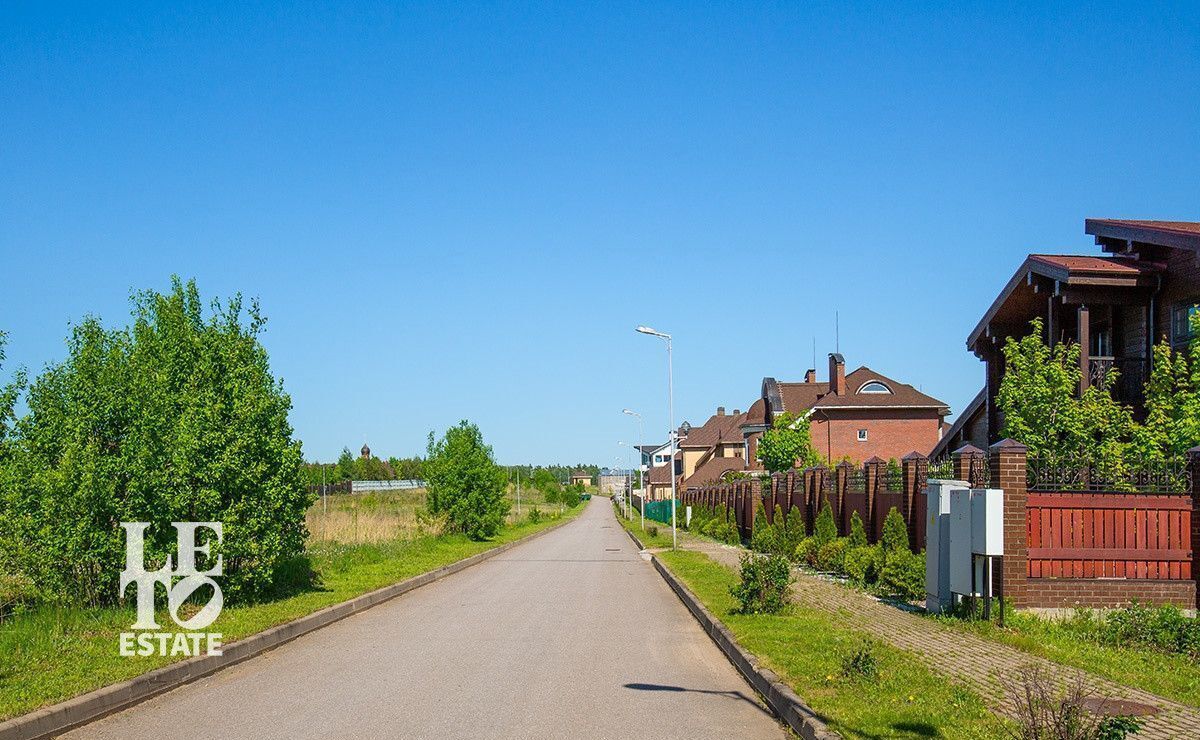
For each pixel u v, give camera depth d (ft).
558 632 45.19
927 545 48.01
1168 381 60.70
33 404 45.16
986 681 29.76
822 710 25.35
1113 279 66.49
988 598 42.73
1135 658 36.24
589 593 64.80
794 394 208.85
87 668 31.22
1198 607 45.27
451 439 129.70
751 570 47.62
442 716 27.37
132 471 44.60
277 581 58.44
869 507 75.51
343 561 74.28
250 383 52.49
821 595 56.44
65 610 41.42
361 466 357.61
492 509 132.77
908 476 64.85
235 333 53.88
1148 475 49.44
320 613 47.91
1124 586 45.16
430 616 51.62
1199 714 25.61
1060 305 72.90
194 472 47.21
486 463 131.44
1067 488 46.91
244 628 41.32
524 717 27.27
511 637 43.50
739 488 139.13
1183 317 64.75
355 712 27.91
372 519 130.93
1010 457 45.27
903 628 42.06
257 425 51.16
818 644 36.52
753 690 31.19
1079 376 65.46
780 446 170.50
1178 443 55.52
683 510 210.18
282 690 31.22
